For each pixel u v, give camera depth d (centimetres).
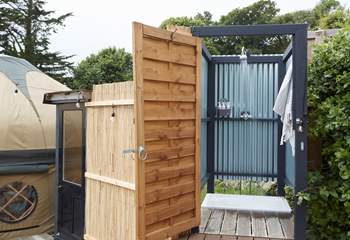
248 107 516
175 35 328
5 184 592
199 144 362
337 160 350
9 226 598
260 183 640
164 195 321
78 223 447
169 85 325
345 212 356
